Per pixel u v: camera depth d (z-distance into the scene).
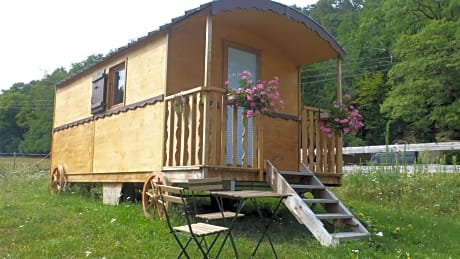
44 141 44.41
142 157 7.12
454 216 9.00
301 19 6.92
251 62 8.02
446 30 20.12
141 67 7.51
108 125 8.39
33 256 4.32
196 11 6.00
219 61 7.52
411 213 8.92
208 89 5.74
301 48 8.23
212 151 5.74
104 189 8.50
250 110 6.11
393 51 23.58
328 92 30.17
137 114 7.42
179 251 4.51
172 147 6.38
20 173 16.34
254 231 6.19
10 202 8.20
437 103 20.97
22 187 12.12
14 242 4.98
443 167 11.10
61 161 10.55
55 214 6.60
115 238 5.06
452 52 19.92
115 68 8.62
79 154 9.56
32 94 51.22
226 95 6.04
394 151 12.56
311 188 6.45
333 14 38.50
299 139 8.04
